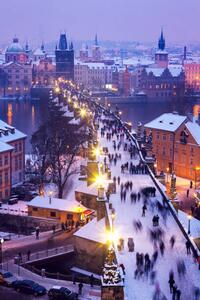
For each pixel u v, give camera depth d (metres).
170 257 83.88
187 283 74.38
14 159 176.75
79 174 185.25
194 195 165.75
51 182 178.00
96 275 107.12
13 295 89.12
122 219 102.69
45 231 130.00
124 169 144.25
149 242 90.44
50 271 110.94
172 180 112.62
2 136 172.50
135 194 117.62
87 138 199.00
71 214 134.75
